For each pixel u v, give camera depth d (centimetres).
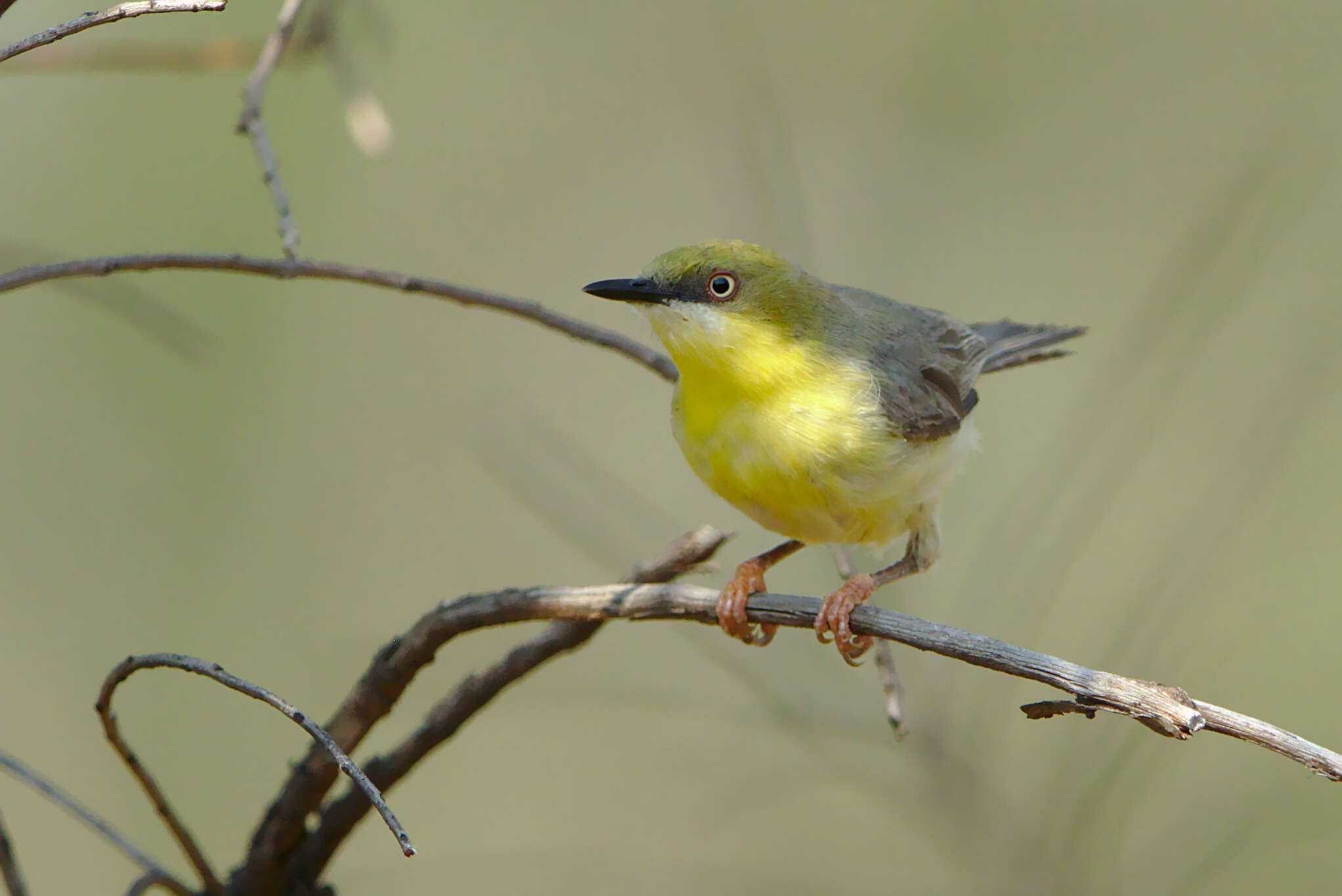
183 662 522
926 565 874
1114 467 1011
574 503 1117
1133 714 536
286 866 685
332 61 645
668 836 1120
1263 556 1186
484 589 1223
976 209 1442
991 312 1386
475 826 1123
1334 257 1305
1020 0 1472
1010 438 1303
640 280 848
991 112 1471
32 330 1176
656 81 1407
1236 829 1005
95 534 1156
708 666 1165
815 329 847
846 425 816
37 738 1068
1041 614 990
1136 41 1486
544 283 1388
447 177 1372
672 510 1312
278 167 588
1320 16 1466
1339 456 1216
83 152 1199
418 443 1274
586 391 1370
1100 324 1380
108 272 608
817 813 1130
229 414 1223
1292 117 1361
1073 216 1449
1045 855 941
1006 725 1031
